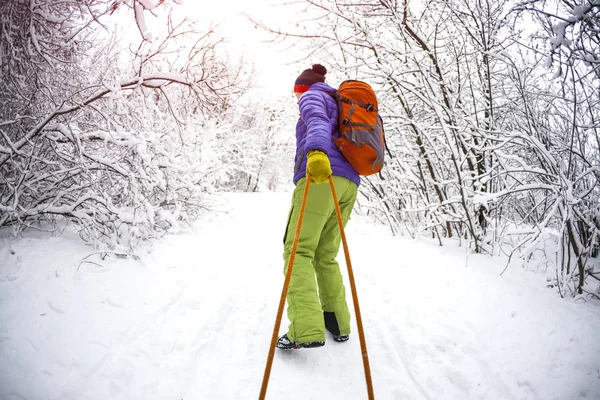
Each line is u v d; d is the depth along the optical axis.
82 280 2.66
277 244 4.34
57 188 3.30
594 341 2.40
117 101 3.13
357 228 5.11
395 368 2.30
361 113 2.39
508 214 4.66
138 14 2.62
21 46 3.25
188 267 3.23
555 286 3.22
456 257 3.90
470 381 2.15
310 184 2.32
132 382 1.98
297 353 2.41
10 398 1.77
